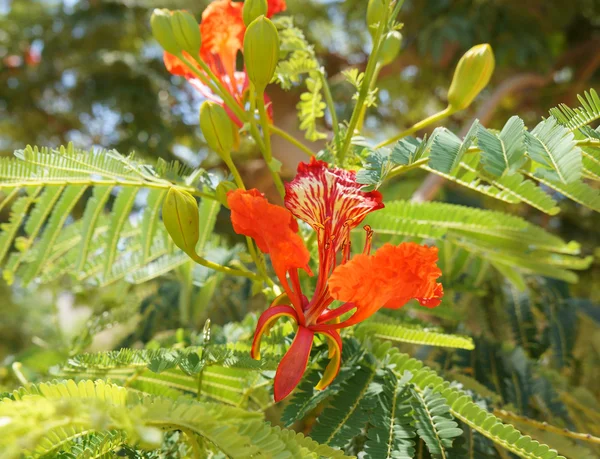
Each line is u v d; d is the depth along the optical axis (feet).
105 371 1.15
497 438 1.00
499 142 0.84
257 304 1.78
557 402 1.35
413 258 0.89
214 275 1.48
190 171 1.21
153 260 1.48
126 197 1.25
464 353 1.40
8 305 3.68
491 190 1.13
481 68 1.13
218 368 1.14
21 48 4.09
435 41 3.25
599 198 0.94
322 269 0.97
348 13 3.92
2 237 1.24
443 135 0.90
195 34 1.15
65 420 0.73
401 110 4.48
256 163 3.51
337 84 3.60
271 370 1.06
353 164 1.15
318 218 0.97
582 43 3.80
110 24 3.81
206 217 1.36
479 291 1.57
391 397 1.04
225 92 1.16
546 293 1.72
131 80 3.82
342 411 1.03
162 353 1.07
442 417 1.01
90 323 1.61
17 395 0.88
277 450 0.79
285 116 2.95
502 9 3.32
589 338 1.68
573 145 0.82
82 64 3.86
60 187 1.24
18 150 1.11
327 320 0.97
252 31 1.05
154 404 0.78
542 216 3.13
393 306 0.96
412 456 0.97
